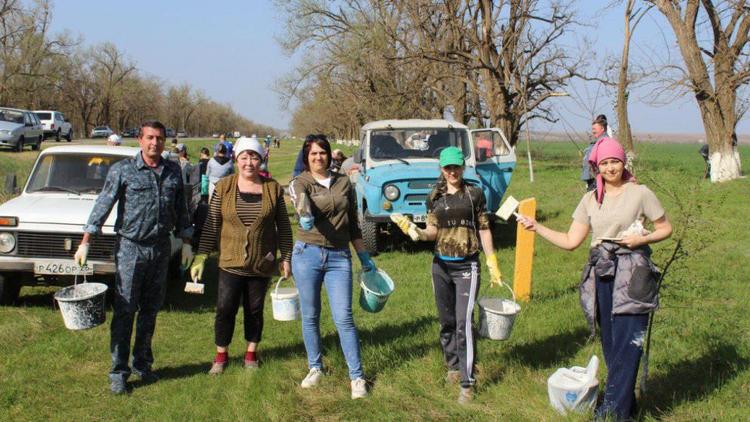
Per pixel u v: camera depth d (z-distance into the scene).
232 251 5.19
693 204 6.22
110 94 95.88
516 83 27.16
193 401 4.78
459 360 4.65
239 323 7.29
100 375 5.46
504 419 4.30
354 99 39.25
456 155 4.68
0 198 10.33
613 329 3.97
